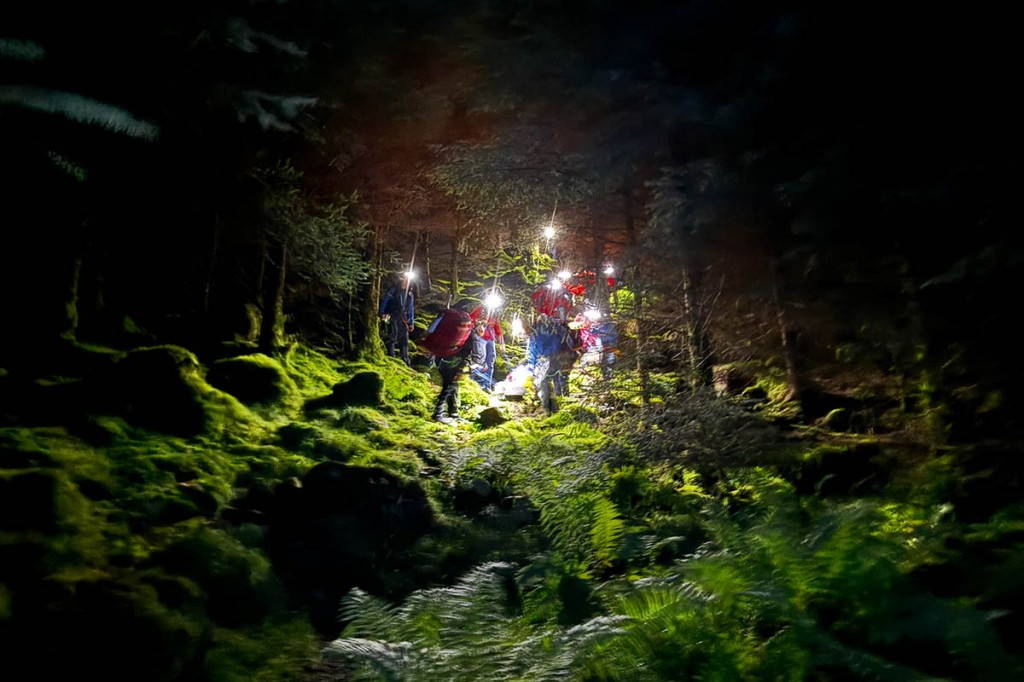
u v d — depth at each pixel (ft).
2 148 9.00
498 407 34.58
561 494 20.47
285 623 16.92
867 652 11.63
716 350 26.55
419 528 21.81
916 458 20.79
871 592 12.48
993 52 18.48
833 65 21.30
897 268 21.71
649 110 25.98
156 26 11.57
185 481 21.09
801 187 20.67
